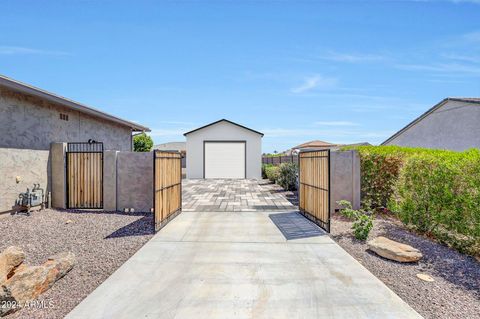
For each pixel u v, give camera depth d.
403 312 2.84
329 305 2.97
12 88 6.64
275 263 4.09
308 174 6.84
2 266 2.93
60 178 7.62
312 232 5.66
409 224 5.92
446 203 4.88
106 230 5.72
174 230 5.80
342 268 3.91
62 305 2.99
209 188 13.25
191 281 3.53
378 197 7.46
